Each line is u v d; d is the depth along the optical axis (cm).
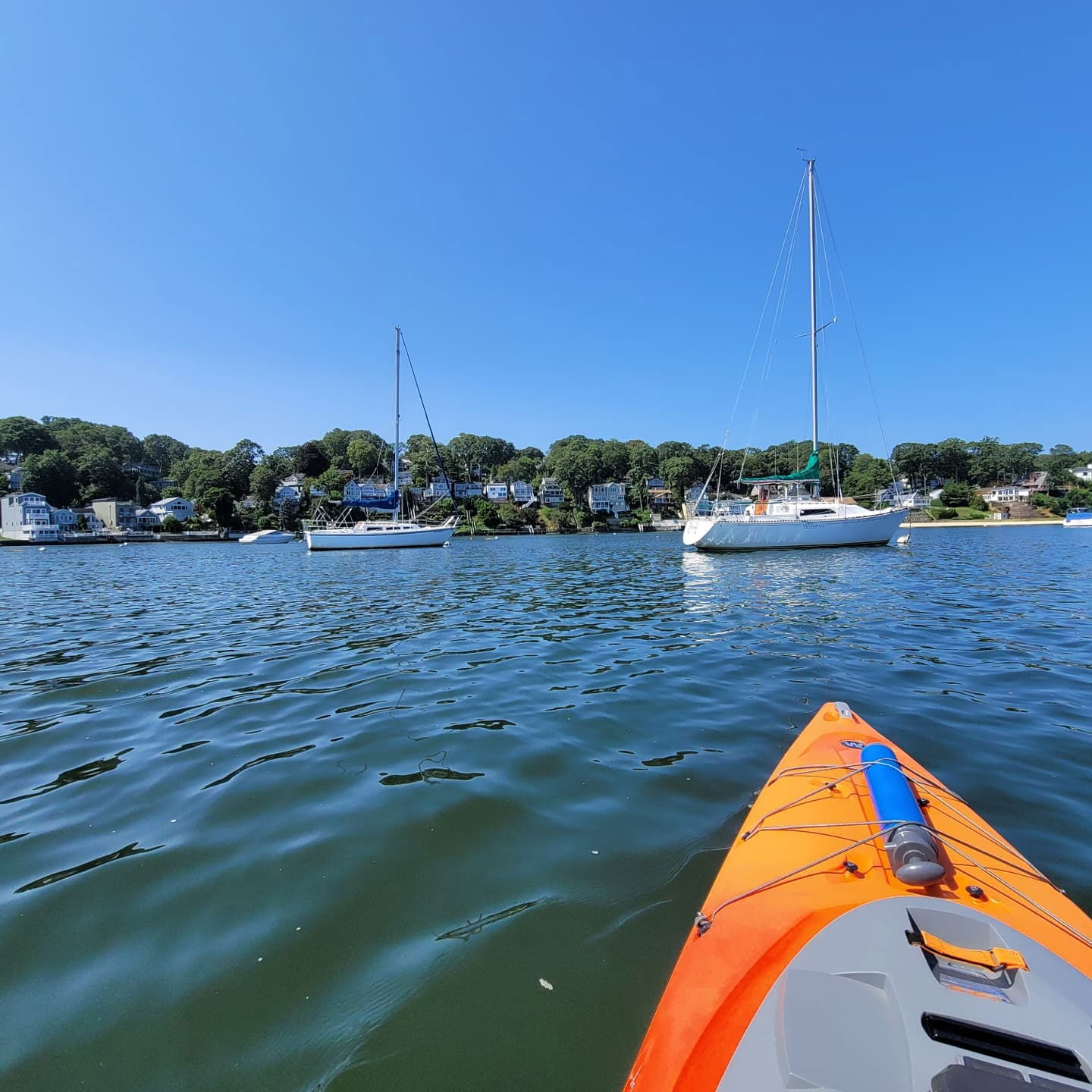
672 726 500
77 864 307
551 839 326
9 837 336
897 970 164
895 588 1348
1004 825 328
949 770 399
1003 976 167
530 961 238
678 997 184
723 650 765
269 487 8950
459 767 425
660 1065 162
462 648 814
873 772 276
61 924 261
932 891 211
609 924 258
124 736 498
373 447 9938
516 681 647
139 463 10606
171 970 234
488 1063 195
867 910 194
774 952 188
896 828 227
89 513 8050
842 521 2509
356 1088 187
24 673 708
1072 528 6272
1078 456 11256
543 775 409
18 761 448
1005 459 9762
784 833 263
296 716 545
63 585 1883
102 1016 213
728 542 2545
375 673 691
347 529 3753
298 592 1568
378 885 288
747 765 417
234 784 402
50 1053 199
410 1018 212
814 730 392
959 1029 145
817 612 1040
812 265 2686
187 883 290
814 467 2625
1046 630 867
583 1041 202
